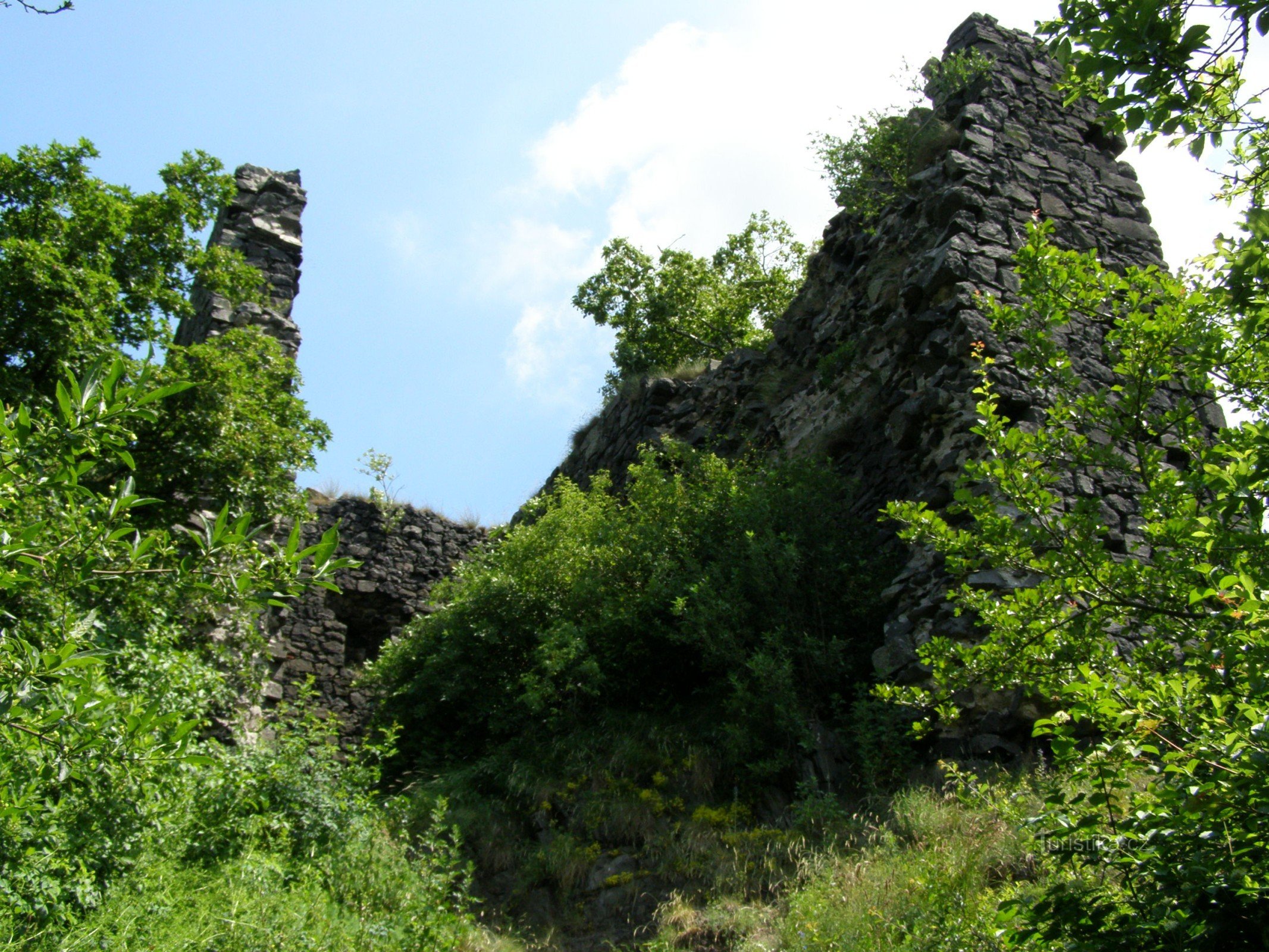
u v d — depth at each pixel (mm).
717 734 8367
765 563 9109
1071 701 4230
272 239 14320
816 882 6180
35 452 3088
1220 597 3490
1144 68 3311
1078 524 4613
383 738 10648
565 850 7445
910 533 5027
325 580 3166
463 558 17062
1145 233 11492
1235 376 4715
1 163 9766
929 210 11047
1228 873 3119
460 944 6148
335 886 6191
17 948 4082
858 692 8250
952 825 6320
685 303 23078
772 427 13023
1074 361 9719
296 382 11008
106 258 9867
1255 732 2955
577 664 9547
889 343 11195
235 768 6609
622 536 10727
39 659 2959
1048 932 3572
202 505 9719
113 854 4867
